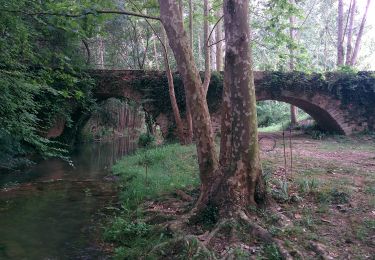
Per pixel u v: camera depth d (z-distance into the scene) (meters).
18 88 11.12
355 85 19.94
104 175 14.22
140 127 40.53
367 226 5.96
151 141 23.97
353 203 6.91
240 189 6.41
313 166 10.38
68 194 10.54
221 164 6.66
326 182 8.28
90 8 7.61
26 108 12.27
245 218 6.00
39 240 6.88
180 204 8.04
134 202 8.87
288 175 9.12
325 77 19.83
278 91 19.89
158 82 19.50
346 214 6.49
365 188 7.80
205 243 5.60
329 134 20.88
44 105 17.56
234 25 6.36
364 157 12.55
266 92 19.89
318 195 7.37
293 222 6.20
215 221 6.27
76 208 9.01
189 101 6.85
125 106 35.06
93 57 30.08
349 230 5.91
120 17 24.64
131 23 25.95
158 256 5.62
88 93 19.02
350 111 20.48
